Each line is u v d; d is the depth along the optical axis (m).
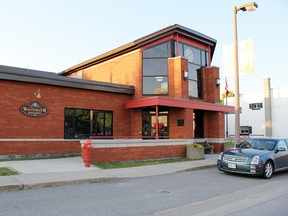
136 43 18.62
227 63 15.34
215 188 9.13
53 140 15.34
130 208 6.64
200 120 20.31
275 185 9.80
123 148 14.18
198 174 11.91
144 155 15.00
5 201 7.05
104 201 7.23
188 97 18.55
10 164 12.11
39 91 15.03
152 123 18.78
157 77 18.84
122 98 18.70
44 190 8.38
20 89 14.41
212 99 20.17
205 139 19.80
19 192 8.05
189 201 7.42
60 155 15.50
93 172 10.96
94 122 17.33
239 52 14.97
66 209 6.45
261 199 7.70
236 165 11.35
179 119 17.81
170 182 10.04
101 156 13.35
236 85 15.04
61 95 15.87
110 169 11.91
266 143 12.61
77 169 11.46
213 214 6.25
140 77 18.81
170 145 16.23
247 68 14.63
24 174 9.95
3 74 13.66
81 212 6.25
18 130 14.22
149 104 16.48
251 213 6.34
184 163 14.41
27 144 14.45
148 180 10.36
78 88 16.55
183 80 18.28
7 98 13.98
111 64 21.08
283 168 12.02
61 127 15.73
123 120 18.62
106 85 17.61
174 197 7.82
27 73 14.44
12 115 14.08
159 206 6.88
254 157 11.16
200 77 20.50
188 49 20.14
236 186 9.52
